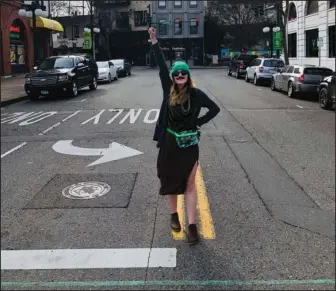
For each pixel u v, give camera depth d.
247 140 9.95
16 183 6.89
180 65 4.29
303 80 18.22
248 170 7.48
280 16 29.97
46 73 18.84
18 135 10.94
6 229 5.12
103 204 5.88
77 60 21.17
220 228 5.07
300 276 3.98
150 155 8.56
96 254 4.45
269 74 25.61
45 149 9.29
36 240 4.80
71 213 5.58
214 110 4.43
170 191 4.54
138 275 4.02
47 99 19.31
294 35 36.56
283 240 4.75
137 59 65.06
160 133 4.50
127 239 4.78
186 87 4.35
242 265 4.19
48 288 3.84
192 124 4.40
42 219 5.40
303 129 11.39
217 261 4.26
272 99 18.53
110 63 31.23
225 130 11.14
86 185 6.71
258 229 5.05
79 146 9.52
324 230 5.04
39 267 4.22
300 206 5.83
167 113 4.42
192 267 4.15
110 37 64.06
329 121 12.70
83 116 13.88
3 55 30.45
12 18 31.56
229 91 22.22
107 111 14.92
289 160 8.20
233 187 6.56
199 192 6.29
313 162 8.07
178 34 62.81
